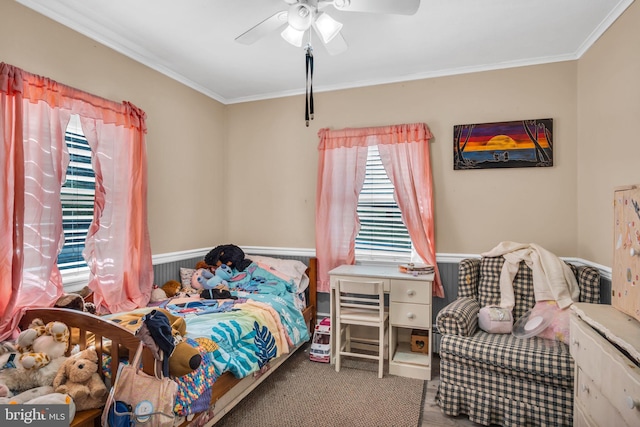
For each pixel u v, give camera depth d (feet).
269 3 7.33
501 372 7.06
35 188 6.86
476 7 7.41
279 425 7.07
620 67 7.47
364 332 11.27
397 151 10.91
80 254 8.24
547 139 9.74
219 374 6.43
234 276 10.80
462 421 7.36
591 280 7.88
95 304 7.93
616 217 5.53
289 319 9.47
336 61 10.06
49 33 7.46
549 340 7.49
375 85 11.45
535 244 9.04
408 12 6.23
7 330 6.25
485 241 10.39
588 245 9.00
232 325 7.45
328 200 11.62
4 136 6.42
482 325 8.17
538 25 8.14
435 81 10.84
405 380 9.07
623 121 7.38
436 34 8.54
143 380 5.04
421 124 10.67
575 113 9.63
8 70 6.48
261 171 12.89
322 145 11.69
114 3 7.31
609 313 5.40
